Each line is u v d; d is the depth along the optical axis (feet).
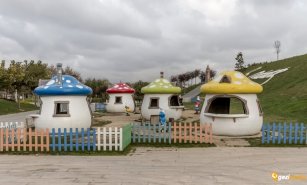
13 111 142.41
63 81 57.57
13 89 180.04
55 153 42.83
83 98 58.85
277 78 194.29
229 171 33.50
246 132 55.31
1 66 170.19
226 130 55.26
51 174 32.50
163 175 32.01
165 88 83.97
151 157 40.34
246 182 29.73
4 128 47.21
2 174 32.58
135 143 49.16
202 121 59.11
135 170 33.94
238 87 55.21
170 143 48.88
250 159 39.01
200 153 42.65
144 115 86.12
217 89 56.08
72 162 37.70
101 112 121.90
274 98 136.26
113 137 48.01
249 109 55.67
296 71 186.80
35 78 188.65
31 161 38.32
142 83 213.46
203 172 33.12
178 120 85.97
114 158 39.86
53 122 55.47
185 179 30.68
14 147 44.88
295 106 101.40
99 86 215.92
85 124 57.98
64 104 58.75
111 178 31.04
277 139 50.11
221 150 44.55
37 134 44.04
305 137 48.96
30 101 220.43
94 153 42.78
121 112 115.55
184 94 279.08
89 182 29.78
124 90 115.85
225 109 69.31
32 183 29.53
